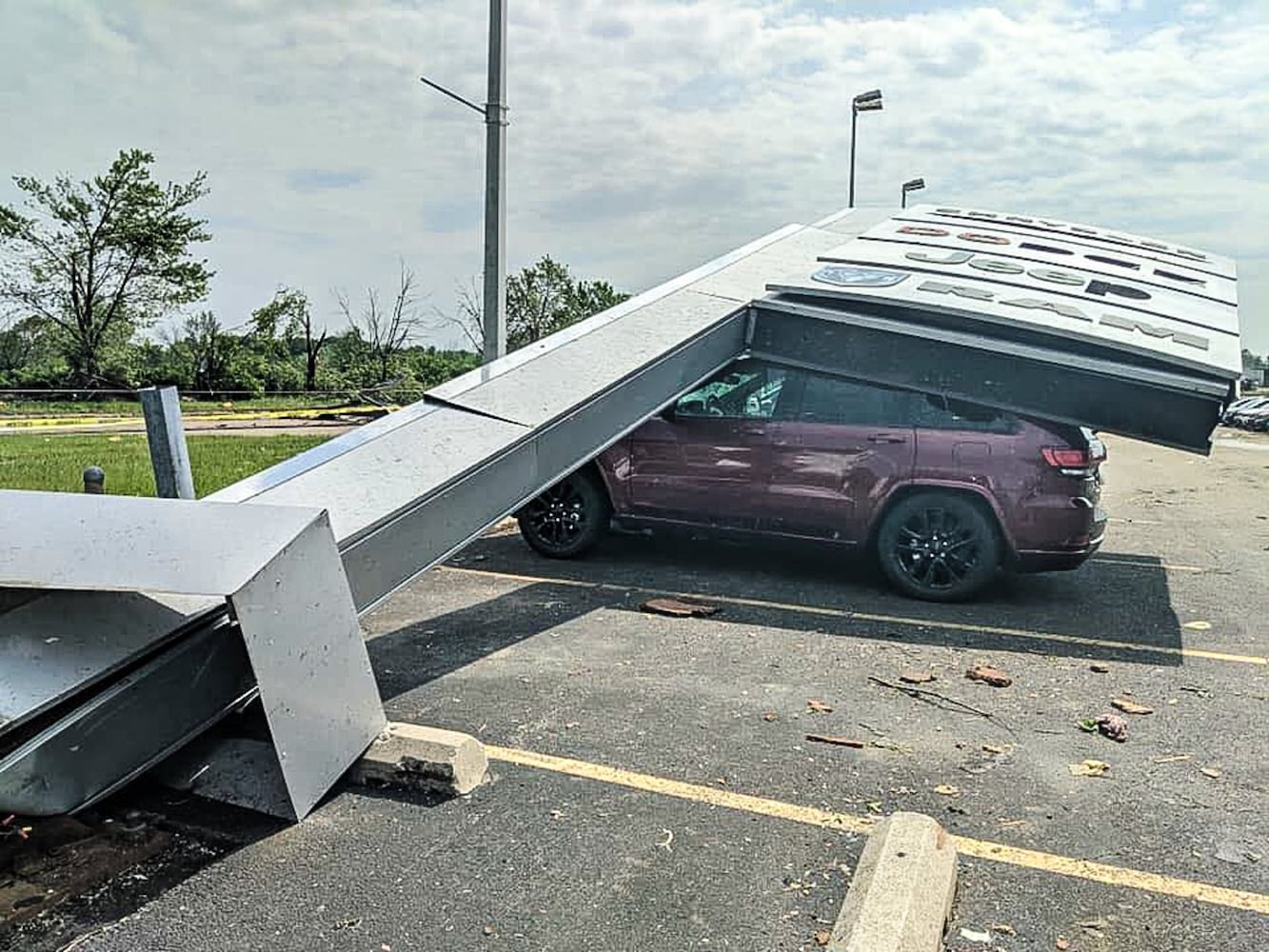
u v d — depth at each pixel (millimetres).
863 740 4199
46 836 3174
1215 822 3484
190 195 44000
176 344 43000
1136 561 8234
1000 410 6344
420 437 5078
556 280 37812
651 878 3072
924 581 6609
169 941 2736
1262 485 14555
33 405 32250
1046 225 9375
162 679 3428
